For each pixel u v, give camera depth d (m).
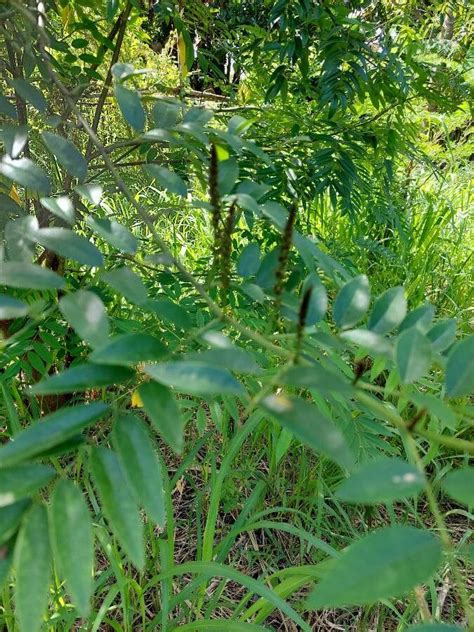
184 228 1.07
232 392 0.17
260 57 0.78
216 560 0.51
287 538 0.64
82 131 0.62
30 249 0.25
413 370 0.20
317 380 0.17
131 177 0.73
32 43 0.42
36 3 0.48
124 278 0.23
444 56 1.01
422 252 1.04
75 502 0.17
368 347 0.22
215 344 0.22
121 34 0.55
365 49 0.64
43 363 0.52
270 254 0.28
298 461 0.68
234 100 0.73
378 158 0.74
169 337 0.51
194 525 0.65
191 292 0.58
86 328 0.19
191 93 0.72
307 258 0.27
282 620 0.56
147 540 0.56
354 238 0.98
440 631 0.17
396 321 0.24
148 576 0.55
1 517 0.17
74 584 0.16
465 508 0.69
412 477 0.16
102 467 0.18
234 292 0.54
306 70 0.68
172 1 0.62
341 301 0.24
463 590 0.19
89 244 0.24
